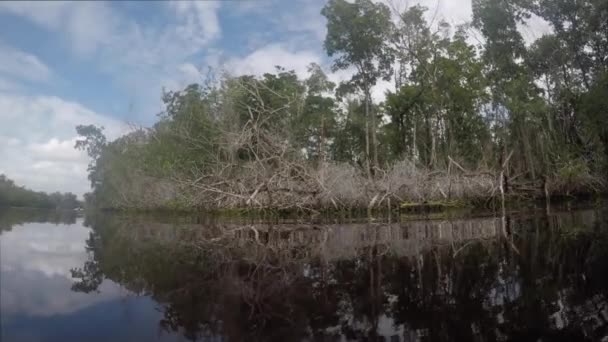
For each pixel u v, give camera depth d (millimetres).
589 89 20172
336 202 14469
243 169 15781
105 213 27375
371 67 26656
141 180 22094
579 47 23062
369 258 5145
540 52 24000
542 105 21547
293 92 23781
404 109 25828
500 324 2504
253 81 20219
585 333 2320
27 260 5020
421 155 26297
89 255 5672
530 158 21422
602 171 20781
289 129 18781
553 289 3312
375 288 3492
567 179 19688
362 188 14750
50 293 3244
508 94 22953
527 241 6328
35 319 2531
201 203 16484
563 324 2482
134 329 2377
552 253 5062
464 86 23922
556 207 15578
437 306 2916
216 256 5555
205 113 20109
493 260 4703
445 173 17188
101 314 2688
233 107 19453
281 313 2766
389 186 14578
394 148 26797
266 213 14141
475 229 8797
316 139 25906
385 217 14195
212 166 17141
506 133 23141
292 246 6609
